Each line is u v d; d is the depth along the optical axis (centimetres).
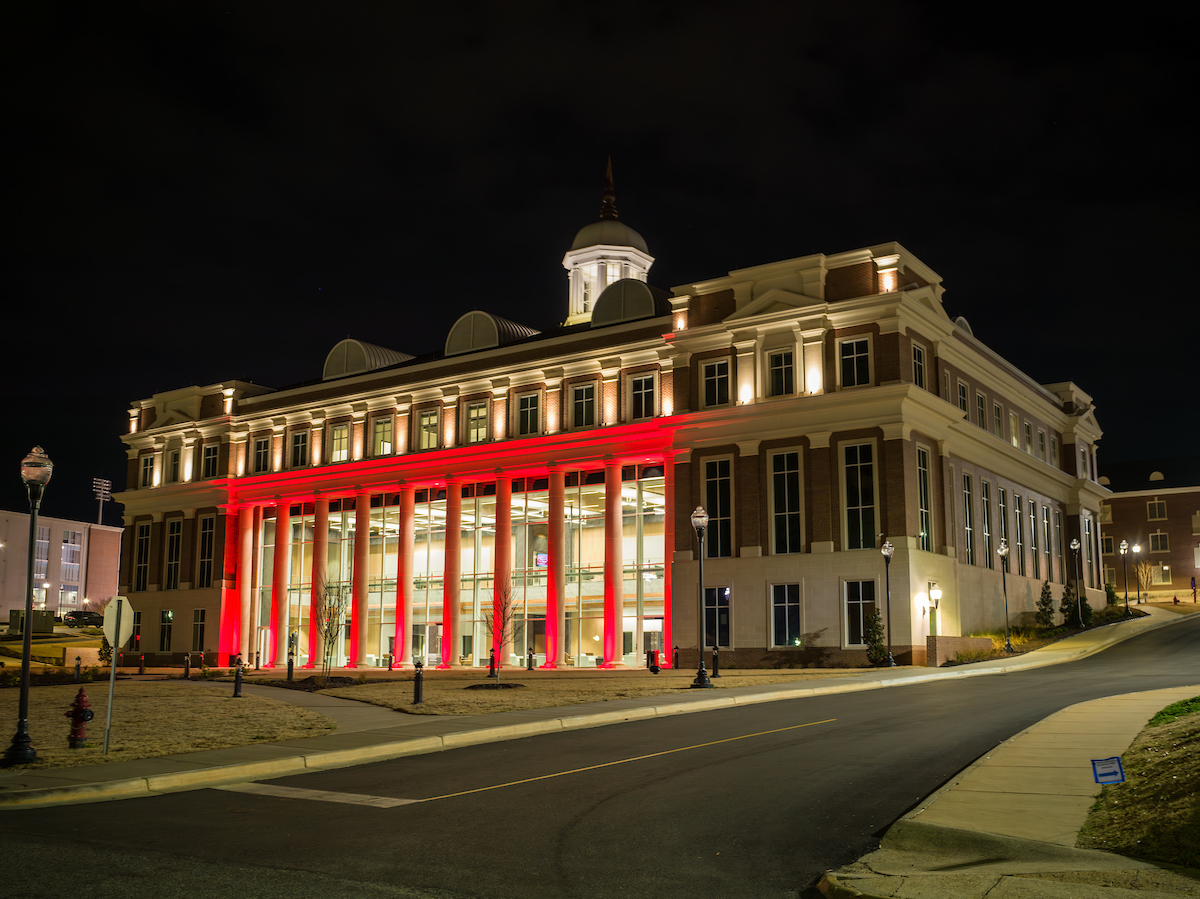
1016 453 6022
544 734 2188
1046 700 2506
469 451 5972
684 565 5047
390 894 920
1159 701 2197
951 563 4866
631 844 1105
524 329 6644
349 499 6725
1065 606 6156
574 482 5675
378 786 1527
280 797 1446
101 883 962
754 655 4744
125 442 8038
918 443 4728
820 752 1734
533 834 1159
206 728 2272
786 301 4906
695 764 1648
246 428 7300
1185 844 949
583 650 5472
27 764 1712
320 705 2927
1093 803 1187
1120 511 10238
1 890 939
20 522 15238
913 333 4816
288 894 922
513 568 5881
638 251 7644
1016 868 930
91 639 8769
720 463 5038
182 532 7512
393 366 6981
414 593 6291
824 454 4700
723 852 1066
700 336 5166
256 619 7062
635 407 5475
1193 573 9781
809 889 933
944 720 2153
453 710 2627
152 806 1387
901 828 1096
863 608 4512
